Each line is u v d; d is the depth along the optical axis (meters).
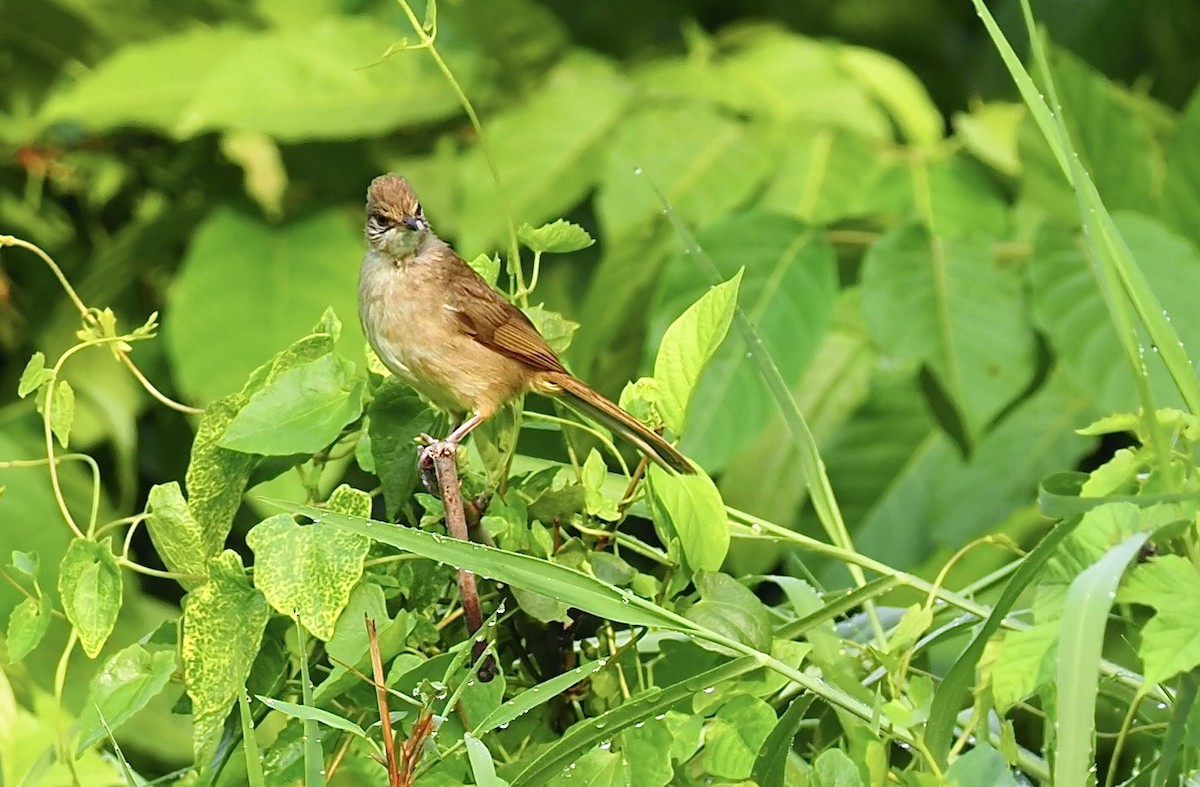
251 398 6.52
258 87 12.38
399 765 5.59
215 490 6.62
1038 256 10.41
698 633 5.71
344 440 7.26
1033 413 12.06
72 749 7.30
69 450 12.41
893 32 15.72
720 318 6.45
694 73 12.38
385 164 13.19
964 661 5.54
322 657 6.69
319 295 11.98
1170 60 14.82
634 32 15.72
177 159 13.82
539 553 6.41
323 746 6.57
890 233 10.70
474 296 7.95
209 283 11.86
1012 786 5.35
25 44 14.15
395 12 13.89
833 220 11.44
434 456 6.61
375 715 6.55
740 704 5.94
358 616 6.09
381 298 8.23
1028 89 5.96
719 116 11.93
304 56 12.54
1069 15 14.80
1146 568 5.46
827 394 12.16
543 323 8.00
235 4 14.57
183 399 12.76
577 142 12.08
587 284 13.18
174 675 6.59
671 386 6.60
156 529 6.36
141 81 12.73
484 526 6.42
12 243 6.63
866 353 12.17
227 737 6.66
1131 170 11.76
